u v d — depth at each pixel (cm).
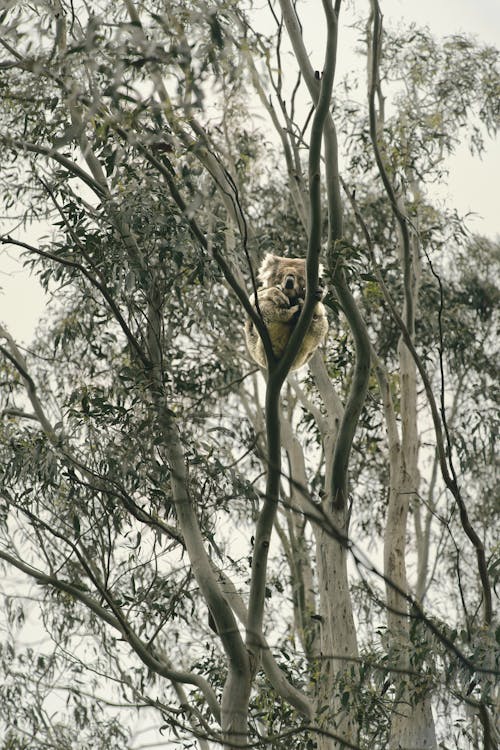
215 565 1264
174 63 885
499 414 1802
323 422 1448
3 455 1303
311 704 1291
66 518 1283
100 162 1273
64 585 1165
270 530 1109
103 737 1517
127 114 923
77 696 1516
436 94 1850
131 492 1177
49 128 1184
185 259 1248
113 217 1154
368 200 1961
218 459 1186
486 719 872
